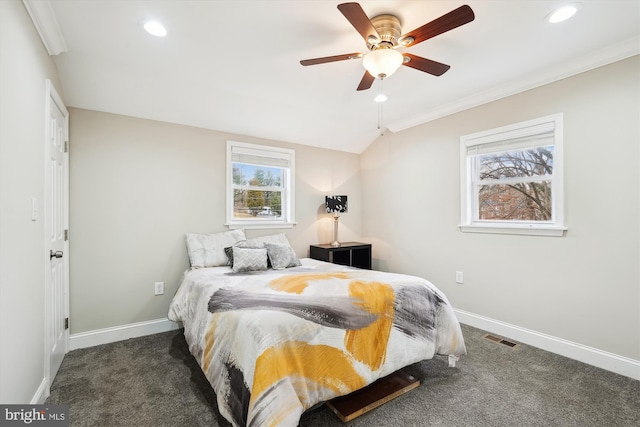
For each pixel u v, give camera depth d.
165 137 2.99
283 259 2.95
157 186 2.93
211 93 2.83
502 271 2.82
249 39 2.00
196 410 1.71
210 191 3.24
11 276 1.30
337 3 1.66
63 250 2.37
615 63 2.16
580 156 2.34
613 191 2.18
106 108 2.68
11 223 1.30
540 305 2.56
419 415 1.66
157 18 1.77
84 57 2.19
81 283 2.55
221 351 1.57
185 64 2.33
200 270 2.72
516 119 2.72
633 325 2.08
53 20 1.74
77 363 2.25
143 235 2.85
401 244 3.86
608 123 2.20
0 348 1.19
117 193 2.73
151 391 1.89
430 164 3.49
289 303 1.67
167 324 2.94
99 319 2.63
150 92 2.66
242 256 2.74
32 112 1.58
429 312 2.04
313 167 4.07
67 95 2.46
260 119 3.34
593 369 2.18
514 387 1.94
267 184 3.75
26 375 1.47
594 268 2.27
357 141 4.22
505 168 2.90
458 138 3.20
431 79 2.64
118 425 1.58
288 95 2.94
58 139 2.23
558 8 1.71
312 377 1.46
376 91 2.88
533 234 2.61
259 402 1.25
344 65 2.38
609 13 1.76
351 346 1.63
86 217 2.58
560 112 2.44
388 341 1.79
